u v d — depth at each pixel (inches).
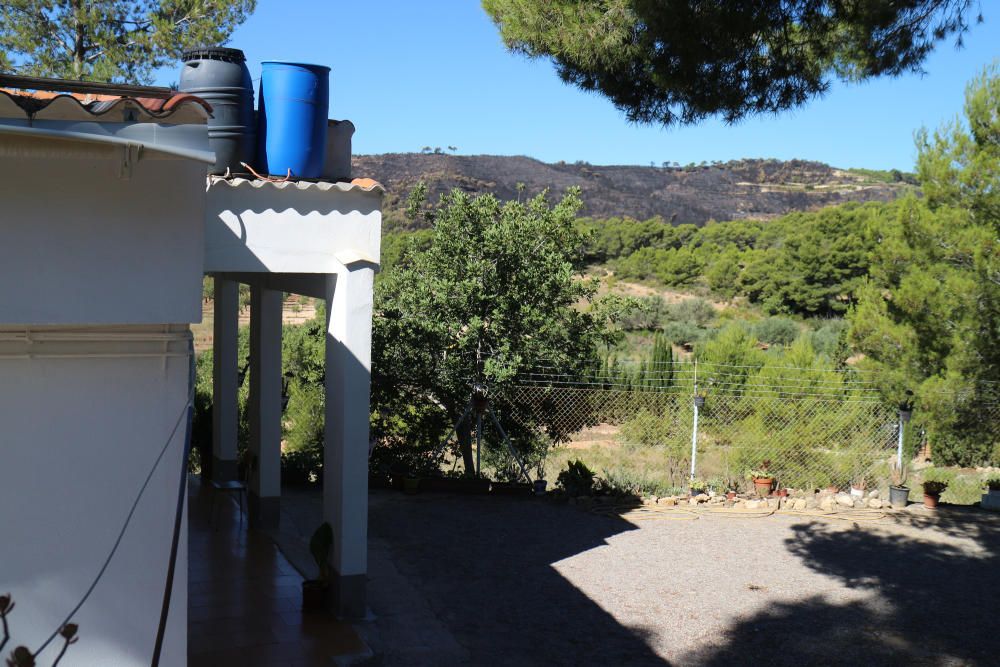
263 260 250.4
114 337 160.7
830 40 281.6
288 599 285.4
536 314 502.3
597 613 297.4
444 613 289.3
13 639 158.1
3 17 561.0
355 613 270.8
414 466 495.2
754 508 443.8
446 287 500.4
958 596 323.6
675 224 4537.4
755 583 334.0
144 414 164.2
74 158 150.9
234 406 422.0
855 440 524.7
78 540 161.5
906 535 406.6
